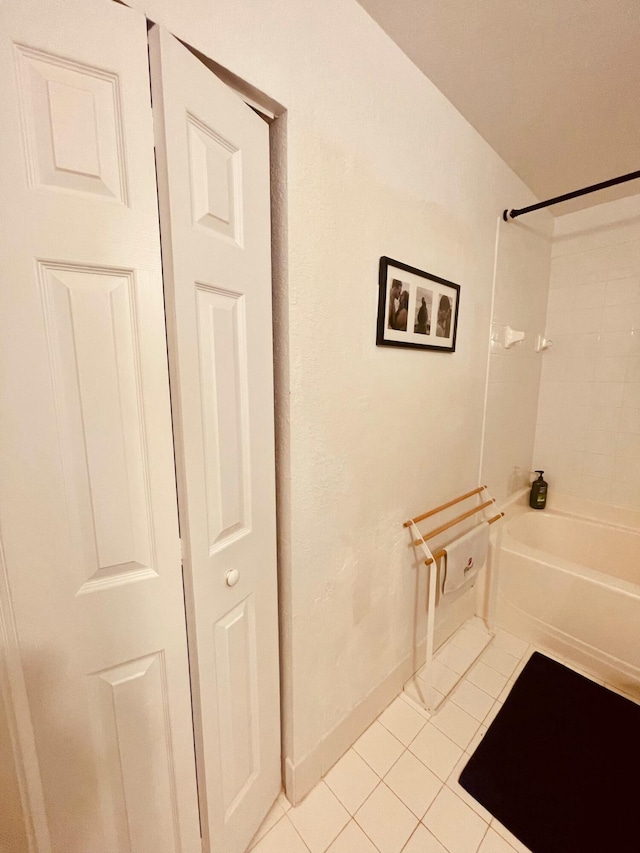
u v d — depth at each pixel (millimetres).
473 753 1202
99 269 545
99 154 523
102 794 663
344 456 1030
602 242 1949
